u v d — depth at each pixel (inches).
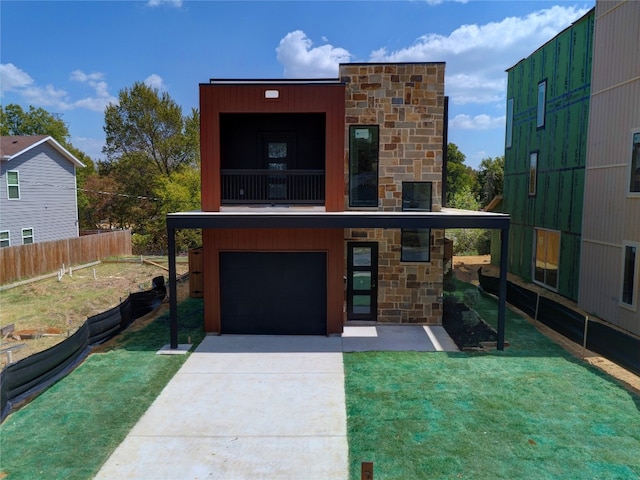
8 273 674.8
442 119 424.5
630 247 435.8
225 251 407.8
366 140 428.5
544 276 632.4
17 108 1551.4
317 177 446.9
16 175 810.8
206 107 400.2
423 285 437.7
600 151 486.3
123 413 263.6
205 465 214.2
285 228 371.9
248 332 414.6
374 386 298.2
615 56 459.5
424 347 375.2
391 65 421.1
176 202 1263.5
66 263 818.8
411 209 431.8
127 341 396.2
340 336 406.3
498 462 212.2
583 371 322.3
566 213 563.8
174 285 370.6
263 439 236.2
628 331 437.7
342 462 215.3
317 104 398.0
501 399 277.3
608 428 242.8
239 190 453.1
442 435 236.4
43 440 233.8
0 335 437.7
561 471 205.0
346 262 440.5
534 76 663.8
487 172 1391.5
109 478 203.9
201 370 328.2
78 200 1421.0
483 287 604.1
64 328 472.4
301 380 309.6
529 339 396.8
